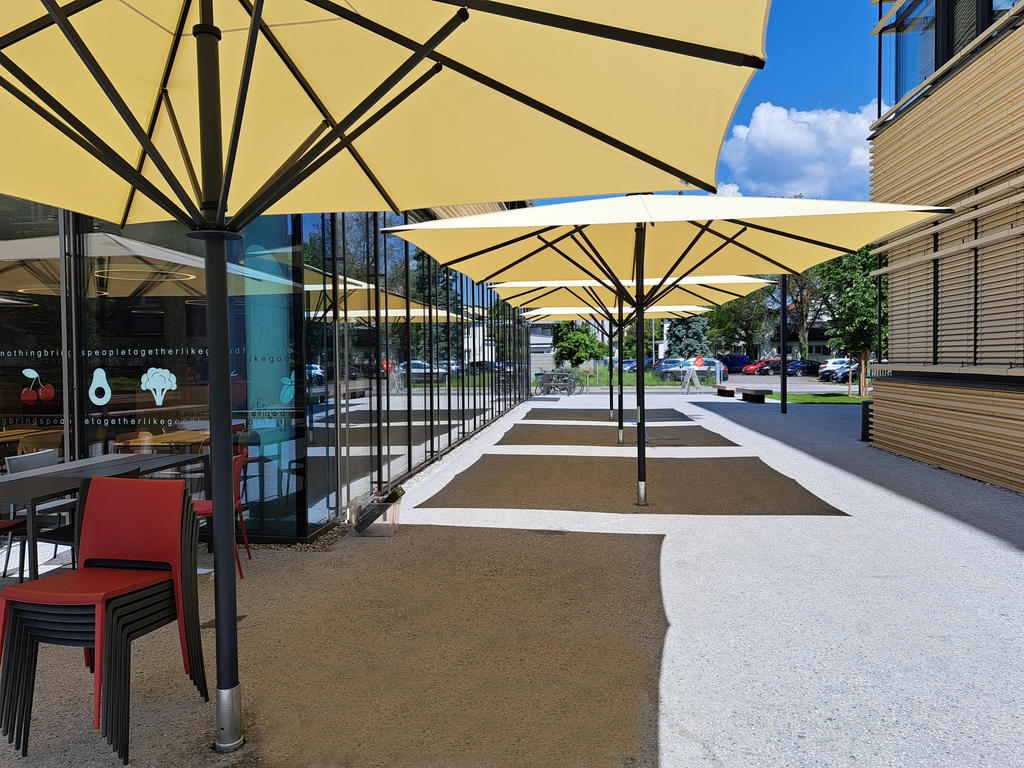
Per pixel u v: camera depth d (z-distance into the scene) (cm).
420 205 418
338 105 344
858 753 297
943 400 1012
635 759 294
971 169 898
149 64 322
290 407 645
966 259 934
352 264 778
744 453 1216
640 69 279
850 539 642
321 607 482
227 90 340
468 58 299
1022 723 321
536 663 390
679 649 406
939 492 855
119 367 668
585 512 770
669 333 5769
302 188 403
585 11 239
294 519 645
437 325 1166
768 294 5403
